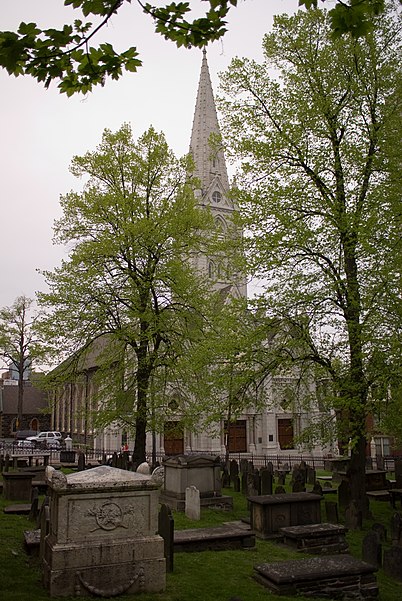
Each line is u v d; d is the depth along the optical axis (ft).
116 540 27.68
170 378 77.97
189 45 20.70
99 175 82.23
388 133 53.52
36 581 28.14
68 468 92.48
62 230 80.23
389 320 48.16
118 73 21.25
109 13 18.47
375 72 54.44
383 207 51.16
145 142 83.46
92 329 75.92
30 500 56.18
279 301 53.67
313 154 55.47
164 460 63.26
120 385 79.00
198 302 79.20
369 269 50.39
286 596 28.99
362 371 49.65
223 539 39.45
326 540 40.32
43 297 75.41
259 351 55.01
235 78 58.23
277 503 44.60
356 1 18.85
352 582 30.27
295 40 57.57
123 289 77.61
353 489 54.70
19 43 18.80
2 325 171.22
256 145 56.34
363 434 50.06
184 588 29.09
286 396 62.08
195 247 83.87
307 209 55.57
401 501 62.44
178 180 84.69
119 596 26.71
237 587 29.99
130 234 75.00
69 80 21.30
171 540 32.71
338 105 55.72
